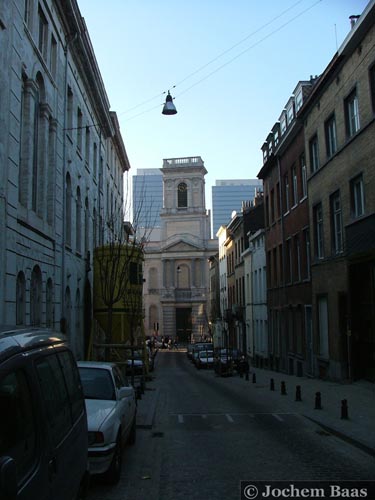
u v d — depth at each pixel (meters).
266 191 35.75
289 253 29.27
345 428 11.16
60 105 20.73
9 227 14.15
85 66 25.41
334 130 20.84
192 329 85.69
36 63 17.08
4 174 13.69
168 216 88.50
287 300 29.25
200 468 8.34
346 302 19.78
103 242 31.58
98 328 26.50
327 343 21.88
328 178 21.03
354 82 17.89
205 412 15.08
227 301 59.06
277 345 32.69
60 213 20.42
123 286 24.48
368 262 17.14
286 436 10.99
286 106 29.11
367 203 16.72
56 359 4.70
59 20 20.64
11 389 3.22
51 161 19.31
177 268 88.19
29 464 3.35
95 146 31.02
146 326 87.62
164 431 11.94
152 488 7.26
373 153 16.20
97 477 7.36
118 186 44.09
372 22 16.09
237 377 30.50
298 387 16.47
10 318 14.12
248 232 43.75
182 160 89.31
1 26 13.54
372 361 17.67
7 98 13.91
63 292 20.64
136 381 23.72
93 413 7.60
